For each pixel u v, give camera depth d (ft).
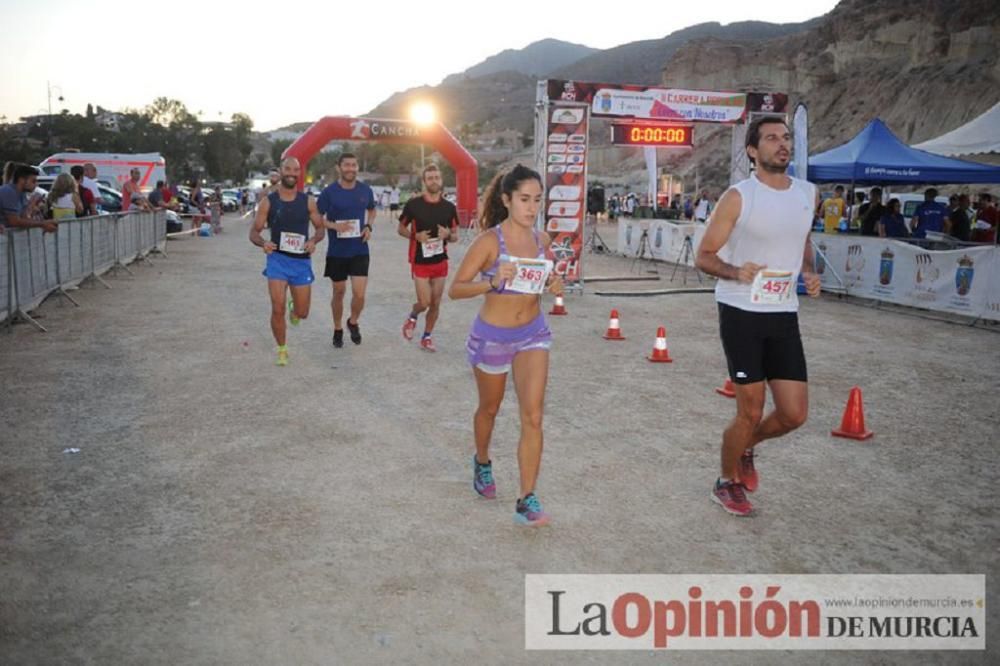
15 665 9.12
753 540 13.01
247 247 73.61
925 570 12.12
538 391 12.95
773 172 12.98
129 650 9.48
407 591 11.05
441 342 29.01
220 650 9.52
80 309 34.63
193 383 22.31
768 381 13.35
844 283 44.60
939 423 20.08
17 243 30.58
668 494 14.93
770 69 336.29
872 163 49.88
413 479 15.34
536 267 12.35
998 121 55.98
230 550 12.16
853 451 17.76
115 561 11.73
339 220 26.61
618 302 41.37
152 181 105.50
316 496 14.39
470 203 106.32
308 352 26.78
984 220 55.31
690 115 46.34
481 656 9.59
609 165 360.28
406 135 98.53
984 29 212.64
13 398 20.40
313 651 9.55
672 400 21.75
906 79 226.79
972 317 37.63
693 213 88.43
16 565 11.53
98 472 15.35
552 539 12.84
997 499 15.03
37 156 353.92
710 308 39.58
